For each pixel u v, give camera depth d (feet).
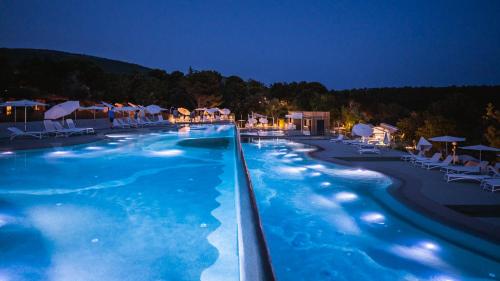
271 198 24.89
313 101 129.70
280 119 114.11
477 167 27.37
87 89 106.32
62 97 101.04
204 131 79.51
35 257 12.84
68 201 20.54
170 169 31.53
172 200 20.95
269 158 43.39
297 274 14.28
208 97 153.48
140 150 44.57
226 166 33.22
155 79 150.20
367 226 19.17
